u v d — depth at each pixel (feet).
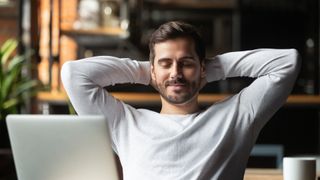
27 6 12.53
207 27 16.62
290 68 6.18
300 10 15.78
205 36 16.66
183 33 5.91
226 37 16.70
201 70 6.12
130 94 11.51
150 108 11.46
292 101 11.55
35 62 11.76
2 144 10.16
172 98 5.95
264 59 6.23
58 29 12.39
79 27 14.33
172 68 5.90
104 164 5.12
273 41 15.80
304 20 15.80
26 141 5.24
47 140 5.17
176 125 5.93
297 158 5.81
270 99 6.13
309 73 15.51
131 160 5.94
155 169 5.79
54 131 5.12
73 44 14.40
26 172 5.36
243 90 6.23
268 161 9.80
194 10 16.51
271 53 6.24
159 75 5.97
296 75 6.23
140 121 6.08
